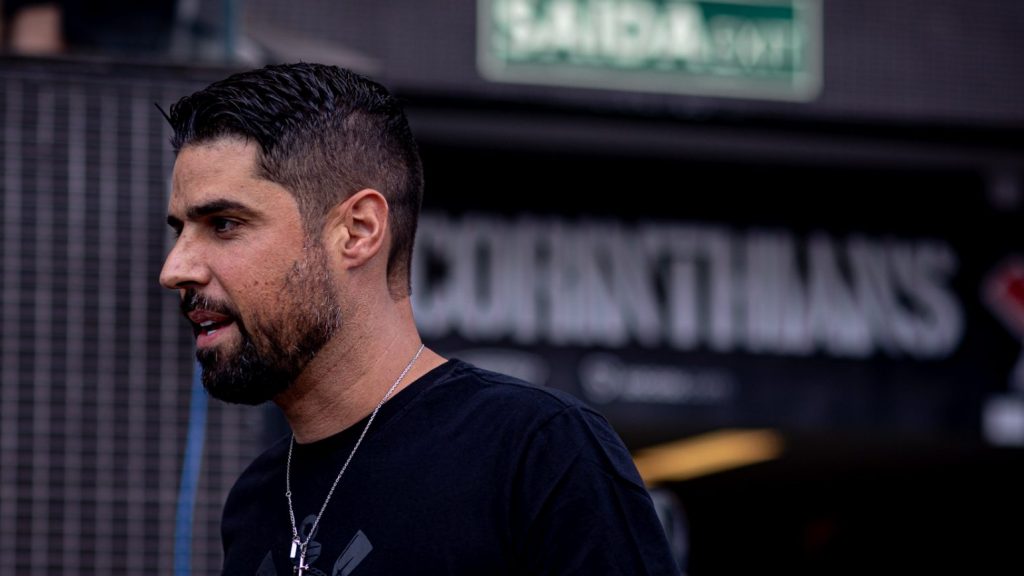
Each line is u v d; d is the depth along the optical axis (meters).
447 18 6.48
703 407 6.91
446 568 1.34
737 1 6.75
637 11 6.65
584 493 1.34
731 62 6.74
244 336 1.40
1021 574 10.22
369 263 1.46
